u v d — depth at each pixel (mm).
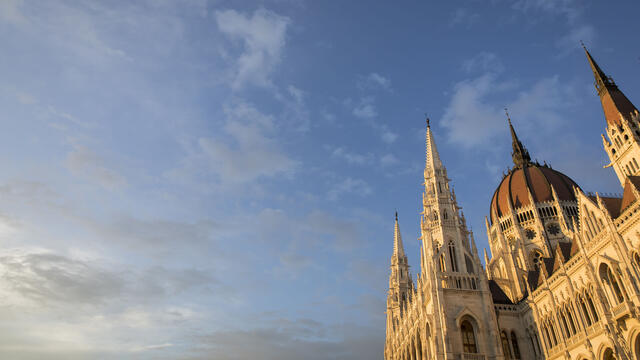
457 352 68312
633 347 49656
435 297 73250
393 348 109000
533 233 100188
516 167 117188
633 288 49094
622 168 72812
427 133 98062
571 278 62219
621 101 76438
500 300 77688
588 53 84250
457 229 82500
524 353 72062
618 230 52281
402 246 129875
